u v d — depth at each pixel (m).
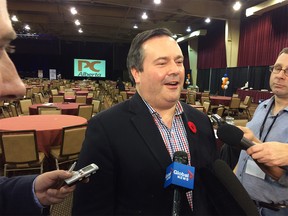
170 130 0.93
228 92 12.88
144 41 0.90
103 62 22.70
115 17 14.16
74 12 11.27
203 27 15.21
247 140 0.87
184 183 0.75
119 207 0.87
